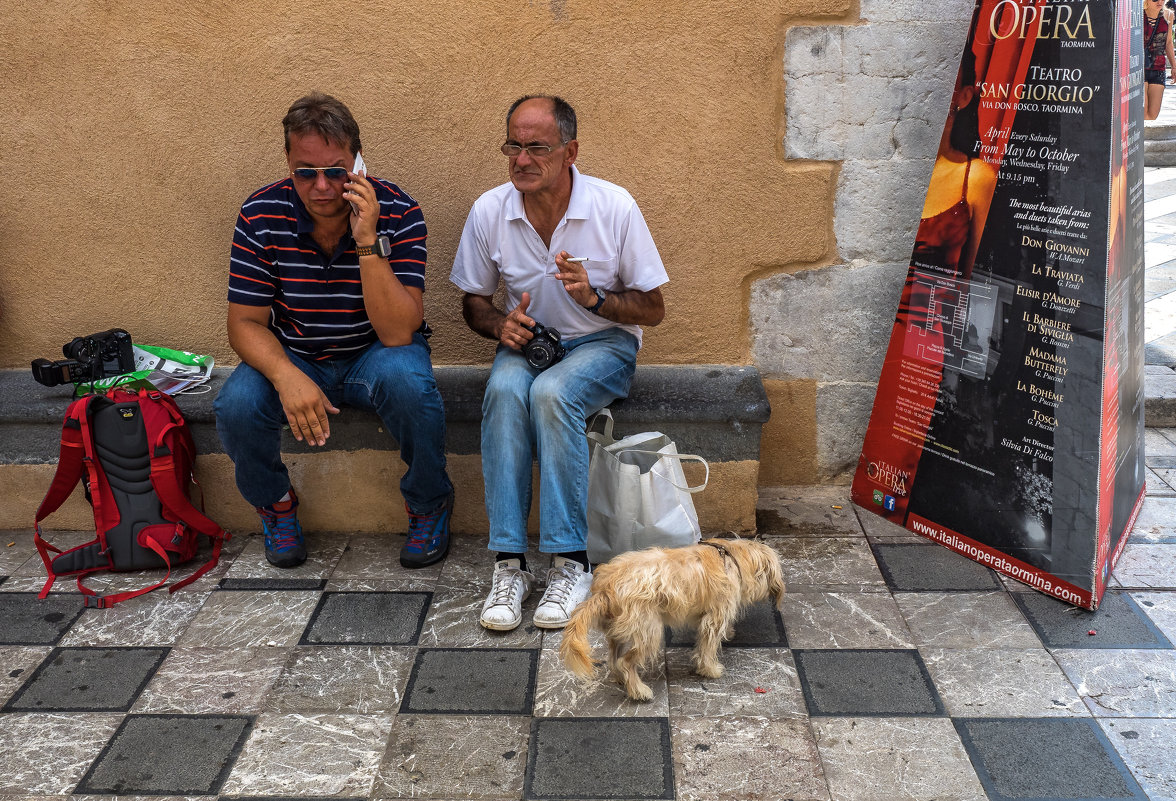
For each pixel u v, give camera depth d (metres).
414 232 3.01
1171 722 2.38
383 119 3.31
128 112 3.30
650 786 2.20
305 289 2.97
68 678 2.60
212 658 2.69
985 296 2.98
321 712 2.46
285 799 2.17
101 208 3.40
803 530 3.37
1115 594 2.94
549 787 2.20
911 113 3.28
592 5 3.19
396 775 2.24
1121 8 2.60
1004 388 2.97
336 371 3.12
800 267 3.47
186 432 3.21
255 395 2.91
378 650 2.72
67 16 3.20
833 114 3.29
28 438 3.32
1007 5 2.80
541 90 3.28
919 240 3.14
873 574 3.08
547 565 3.19
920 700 2.48
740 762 2.27
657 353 3.57
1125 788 2.17
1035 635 2.74
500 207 3.02
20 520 3.43
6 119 3.30
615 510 2.90
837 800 2.15
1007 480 3.01
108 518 3.11
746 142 3.33
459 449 3.31
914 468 3.29
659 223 3.41
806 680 2.56
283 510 3.17
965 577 3.05
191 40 3.23
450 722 2.42
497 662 2.66
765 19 3.21
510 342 2.96
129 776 2.24
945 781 2.20
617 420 3.20
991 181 2.92
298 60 3.25
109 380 3.27
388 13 3.20
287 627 2.84
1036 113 2.78
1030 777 2.21
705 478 3.21
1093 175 2.67
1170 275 5.71
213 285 3.49
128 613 2.92
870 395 3.59
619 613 2.37
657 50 3.24
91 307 3.51
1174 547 3.19
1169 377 4.30
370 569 3.17
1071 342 2.78
